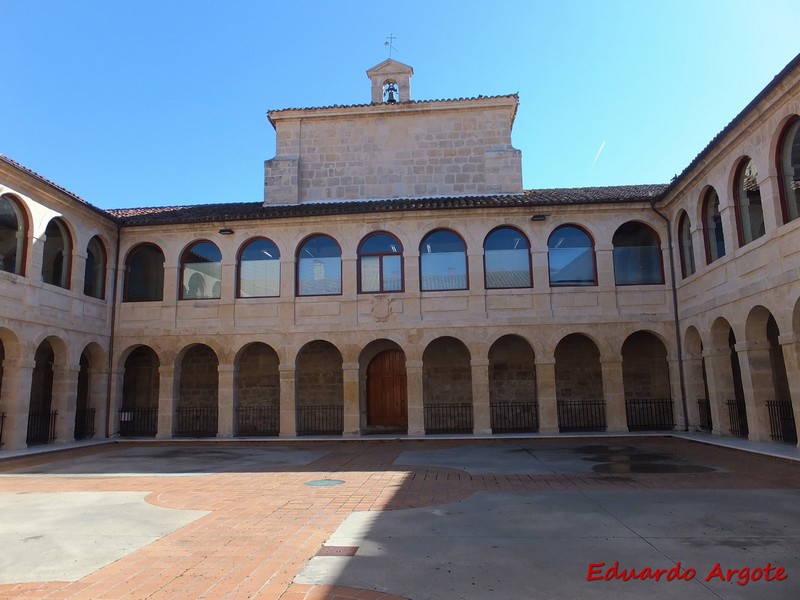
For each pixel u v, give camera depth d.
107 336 19.36
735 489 9.00
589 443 16.20
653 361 20.73
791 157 12.66
